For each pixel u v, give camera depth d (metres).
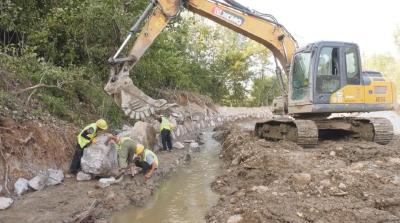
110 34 13.83
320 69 11.29
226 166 11.34
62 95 11.79
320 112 11.55
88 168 8.66
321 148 10.82
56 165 8.95
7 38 12.44
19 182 7.71
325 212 6.06
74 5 12.70
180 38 25.16
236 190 8.24
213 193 8.72
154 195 8.67
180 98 23.42
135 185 8.74
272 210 6.17
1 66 9.89
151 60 17.05
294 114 12.38
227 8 12.09
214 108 29.88
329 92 11.28
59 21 12.24
